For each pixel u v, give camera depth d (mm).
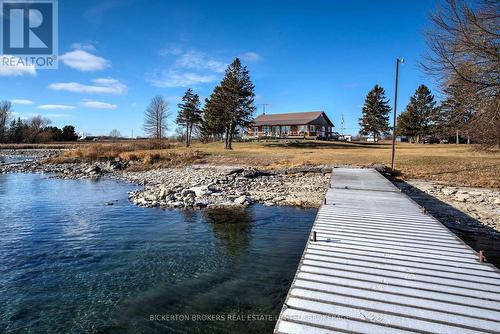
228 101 49875
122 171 34406
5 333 6129
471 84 15492
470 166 25000
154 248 10562
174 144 63188
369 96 74000
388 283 5289
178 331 6145
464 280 5398
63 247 10680
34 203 17781
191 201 17250
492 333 3975
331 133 78750
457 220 12805
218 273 8648
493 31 15055
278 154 37156
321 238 7590
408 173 24344
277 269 8875
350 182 17406
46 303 7176
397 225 8758
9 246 10773
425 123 65062
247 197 17797
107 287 7906
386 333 3969
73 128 108438
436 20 15852
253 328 6219
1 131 94750
